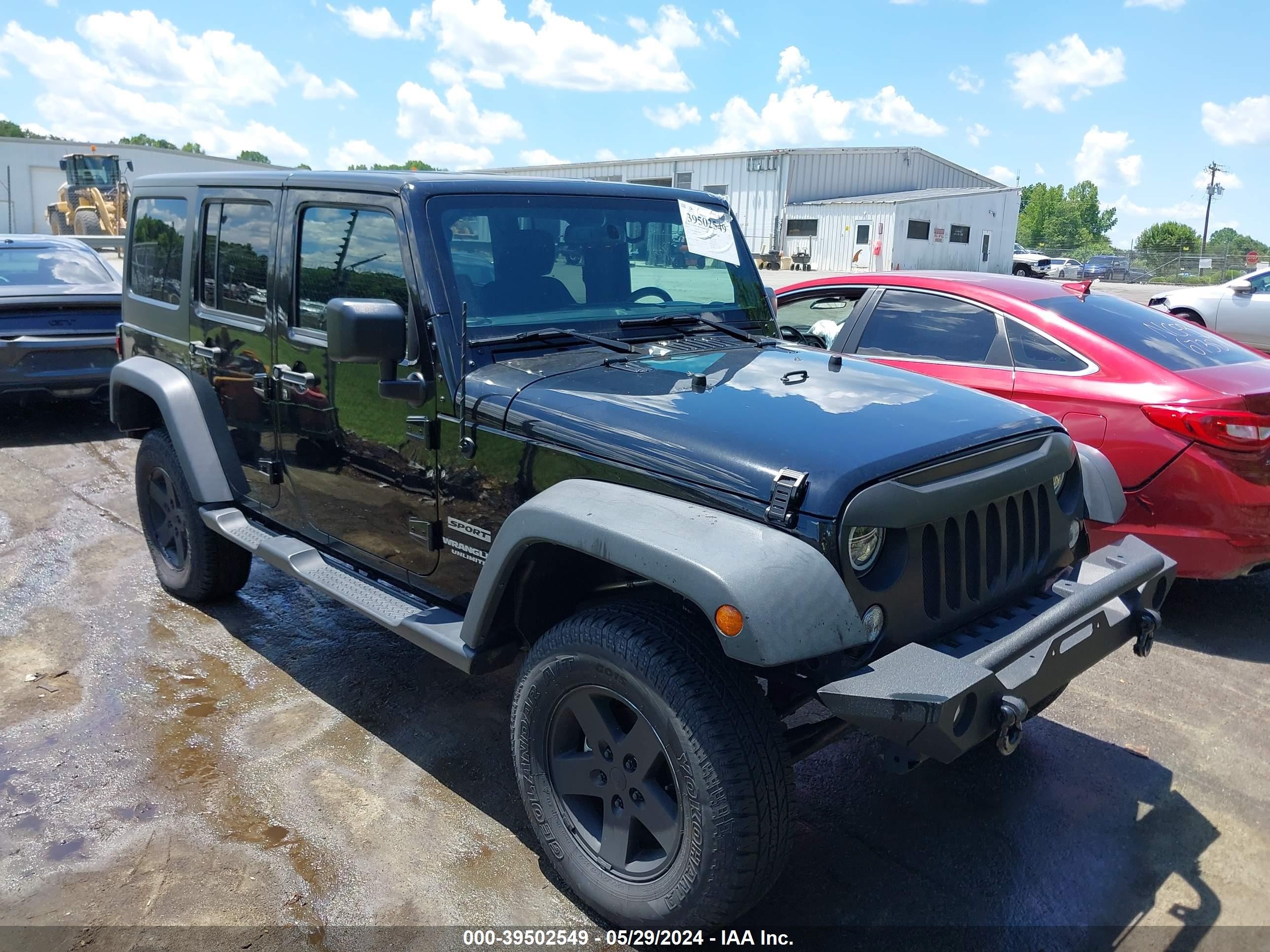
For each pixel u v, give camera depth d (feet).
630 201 12.04
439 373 10.04
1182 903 9.23
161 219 15.07
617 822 8.49
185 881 9.20
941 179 119.96
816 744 8.73
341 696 12.90
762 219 110.32
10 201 139.33
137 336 15.94
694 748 7.51
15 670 13.35
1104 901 9.25
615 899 8.38
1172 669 14.10
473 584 10.19
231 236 13.21
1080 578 9.56
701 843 7.60
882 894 9.30
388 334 9.49
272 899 9.00
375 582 11.53
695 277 12.66
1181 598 16.74
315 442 11.96
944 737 7.09
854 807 10.75
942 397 9.85
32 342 24.77
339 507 11.91
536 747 8.97
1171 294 48.19
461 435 9.91
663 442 8.39
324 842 9.84
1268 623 15.74
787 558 7.30
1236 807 10.77
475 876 9.42
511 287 10.66
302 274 11.87
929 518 7.97
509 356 10.29
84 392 26.16
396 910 8.93
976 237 110.32
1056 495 9.94
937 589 8.25
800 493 7.57
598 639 8.14
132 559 17.72
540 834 9.09
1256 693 13.38
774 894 9.28
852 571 7.61
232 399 13.50
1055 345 15.70
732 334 12.07
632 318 11.56
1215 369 14.93
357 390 11.10
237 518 13.74
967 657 7.89
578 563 9.36
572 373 9.88
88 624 14.92
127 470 23.65
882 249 100.32
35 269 26.91
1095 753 11.85
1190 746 12.02
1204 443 13.73
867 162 111.96
